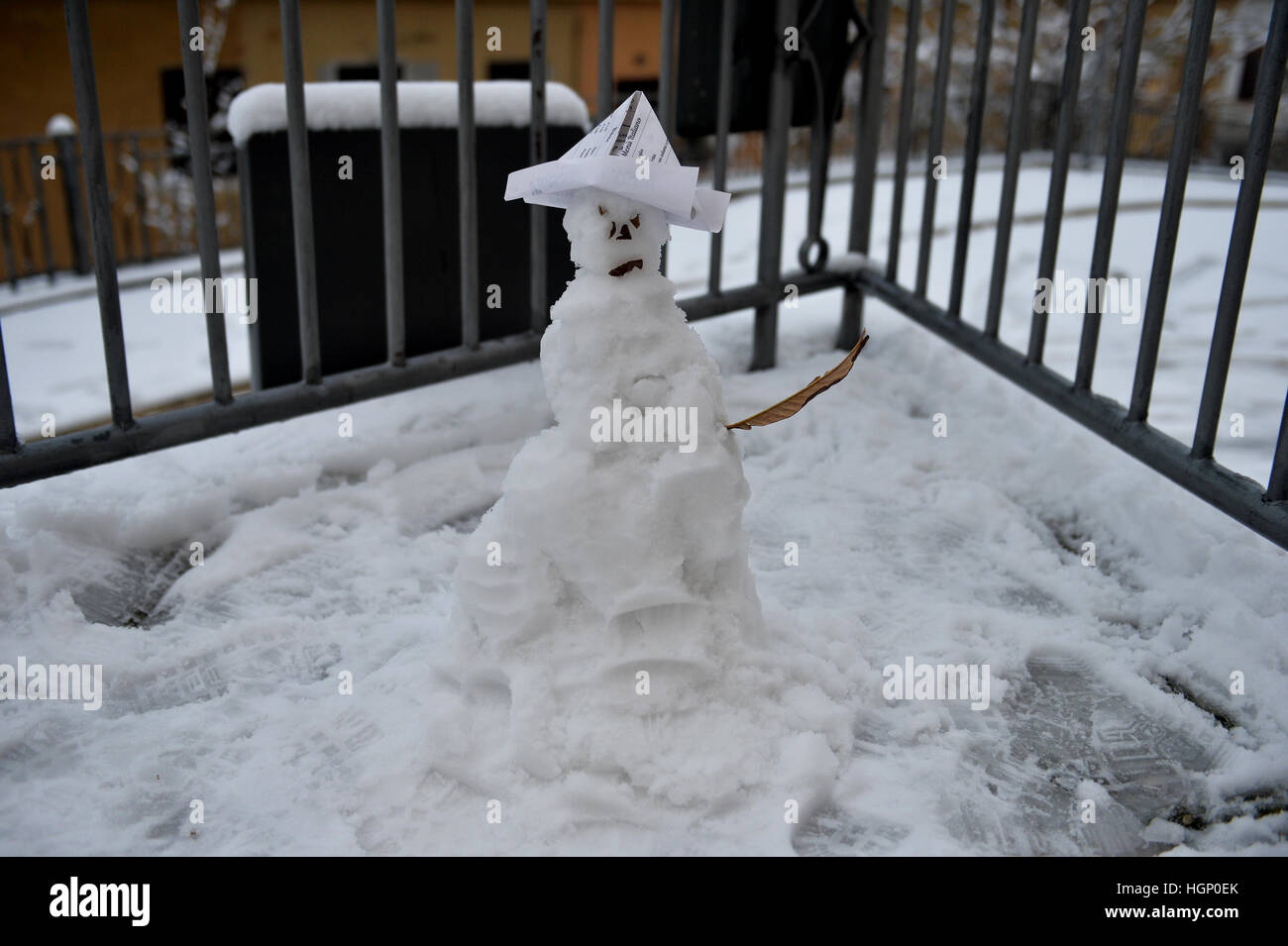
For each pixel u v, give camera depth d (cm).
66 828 208
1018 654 263
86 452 291
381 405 380
